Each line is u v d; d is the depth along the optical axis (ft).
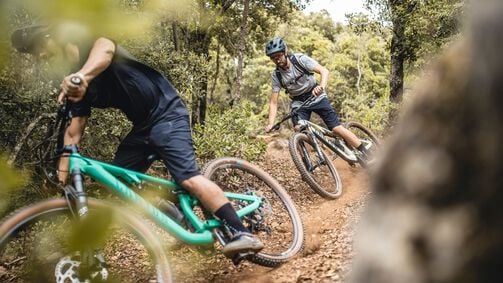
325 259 11.47
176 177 9.82
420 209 1.54
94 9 2.06
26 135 14.16
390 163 1.63
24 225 8.04
